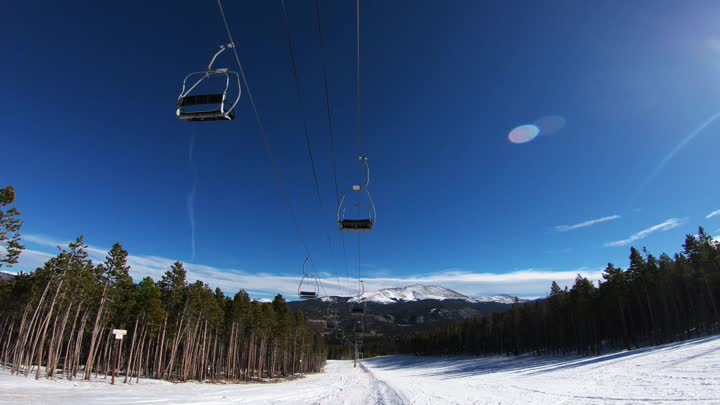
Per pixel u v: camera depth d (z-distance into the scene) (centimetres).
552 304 8994
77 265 3941
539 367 6169
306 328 11250
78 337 4156
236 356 6812
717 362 2994
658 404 1653
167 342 5294
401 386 3584
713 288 6275
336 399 2406
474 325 13288
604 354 6406
